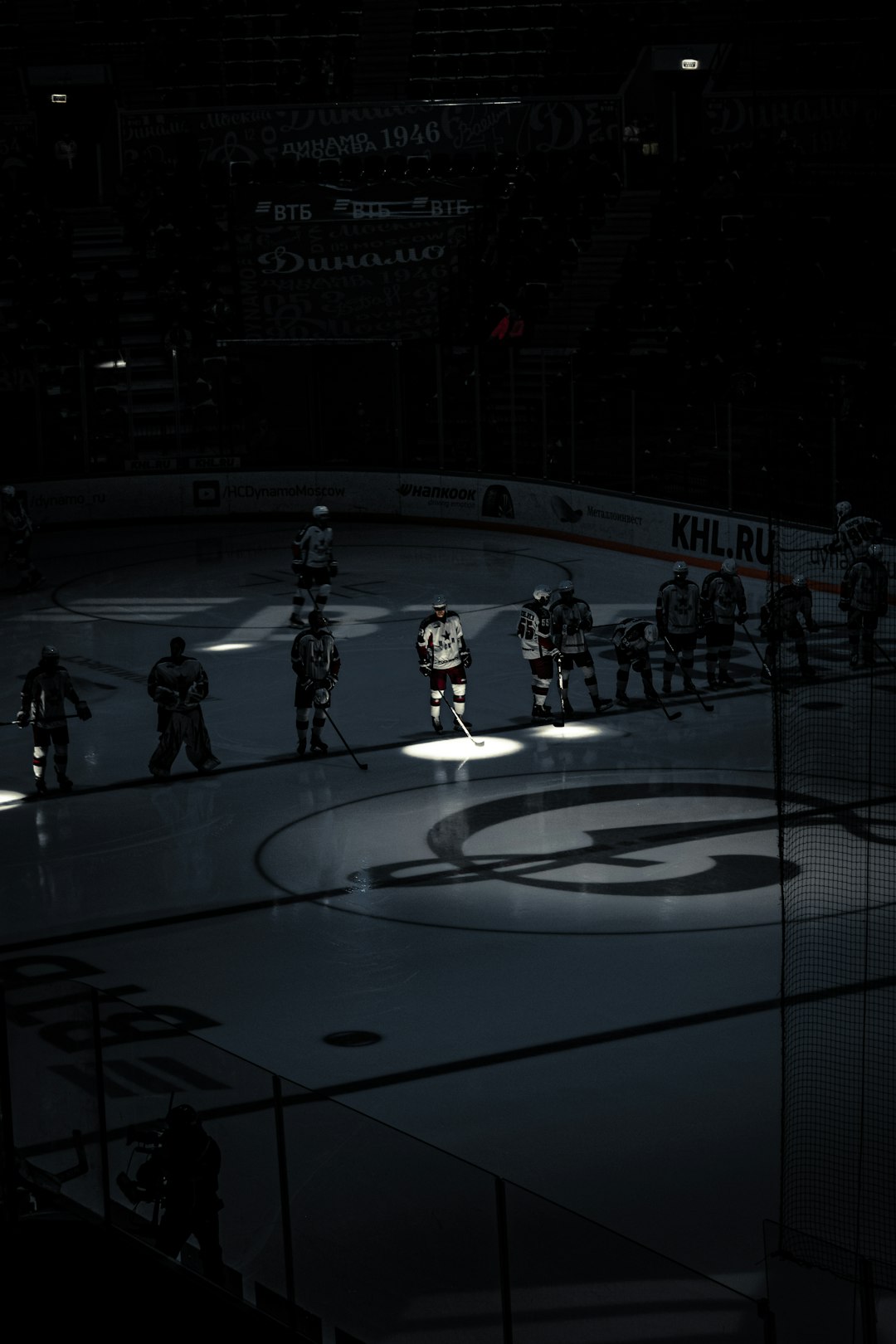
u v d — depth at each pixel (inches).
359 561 1153.4
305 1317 272.1
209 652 896.9
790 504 1006.4
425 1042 420.8
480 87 1530.5
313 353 1298.0
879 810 598.5
